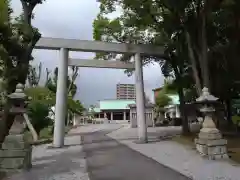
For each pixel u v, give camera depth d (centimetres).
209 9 1254
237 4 1201
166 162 942
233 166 841
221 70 1620
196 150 1131
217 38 1534
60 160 1048
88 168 865
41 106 2100
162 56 1806
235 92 1878
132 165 896
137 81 1708
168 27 1478
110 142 1689
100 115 6056
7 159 823
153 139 1811
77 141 1817
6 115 924
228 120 2195
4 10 950
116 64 1928
